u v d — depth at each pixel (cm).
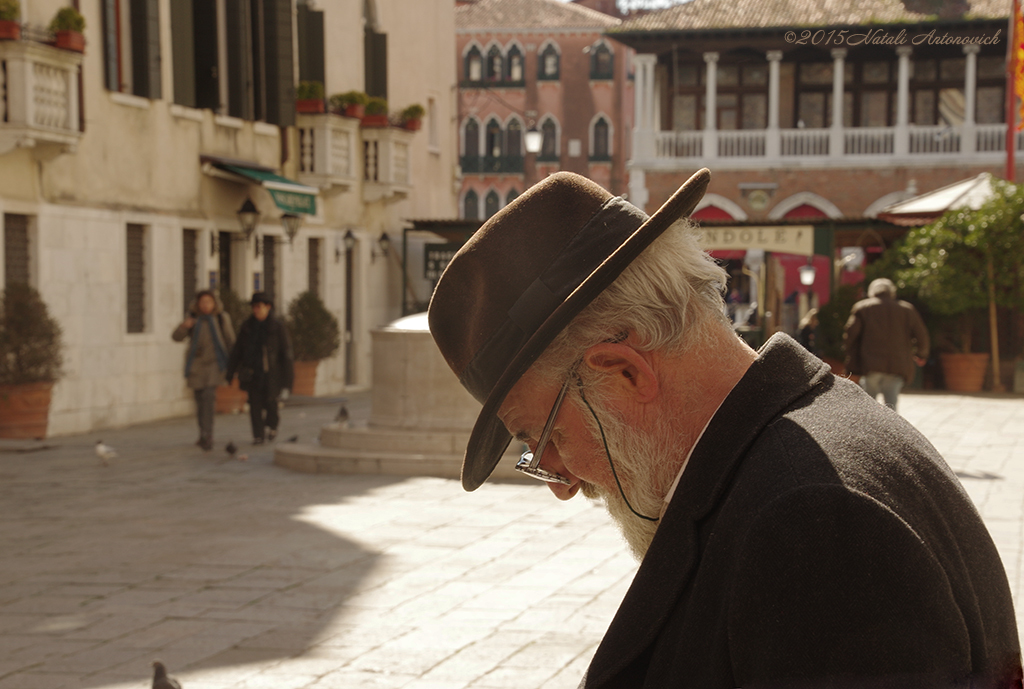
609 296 119
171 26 1802
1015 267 2084
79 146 1550
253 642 535
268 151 2131
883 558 95
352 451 1147
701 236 126
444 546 754
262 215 2080
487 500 938
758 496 104
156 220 1742
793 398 115
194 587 644
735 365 121
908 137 3591
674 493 114
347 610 591
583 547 747
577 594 622
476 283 127
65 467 1173
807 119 3800
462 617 577
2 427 1375
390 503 930
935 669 92
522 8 6391
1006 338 2169
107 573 681
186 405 1816
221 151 1958
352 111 2344
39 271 1466
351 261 2453
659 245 121
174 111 1802
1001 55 3588
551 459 133
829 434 108
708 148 3706
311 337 2078
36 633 553
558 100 6269
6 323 1365
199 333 1300
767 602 96
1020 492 957
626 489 123
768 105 3806
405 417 1172
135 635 548
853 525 96
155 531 816
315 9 2303
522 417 129
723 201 3694
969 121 3544
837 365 2156
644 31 3644
